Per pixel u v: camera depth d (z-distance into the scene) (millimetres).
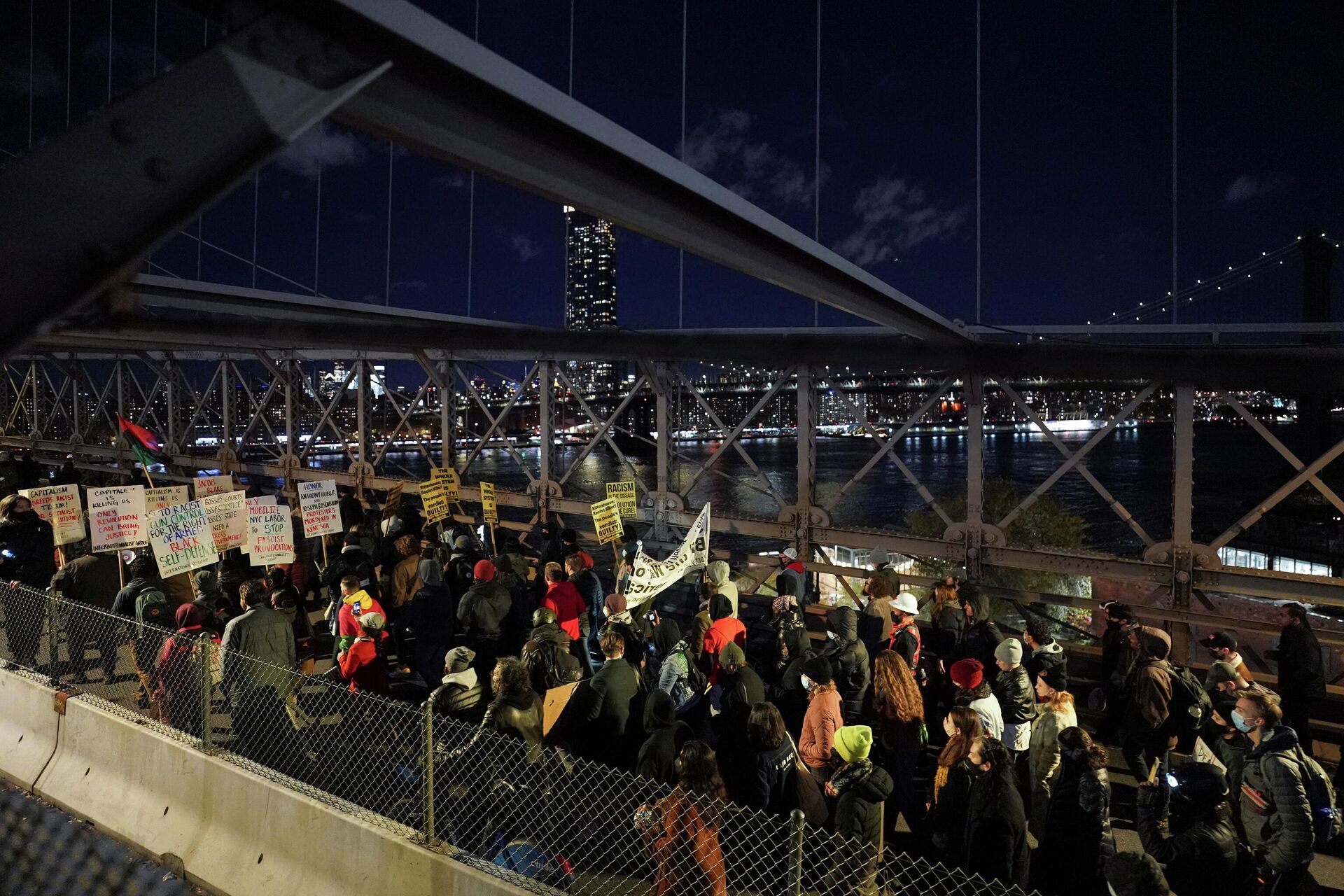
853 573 11562
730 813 4711
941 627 7578
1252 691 4711
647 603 8758
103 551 8750
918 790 6742
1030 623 5930
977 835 4449
